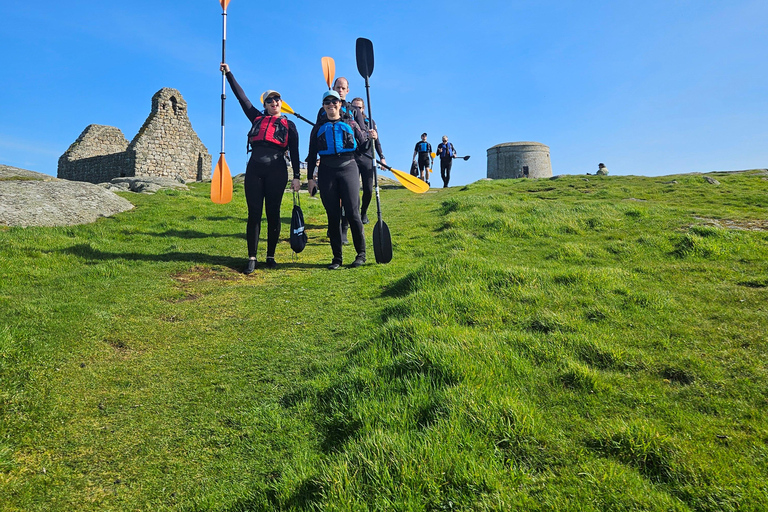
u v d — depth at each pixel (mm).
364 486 2062
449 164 19641
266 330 4277
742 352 3152
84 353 3672
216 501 2203
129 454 2586
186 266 6301
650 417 2492
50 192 8898
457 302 4137
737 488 1892
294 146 6785
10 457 2514
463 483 2018
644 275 5043
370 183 8914
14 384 3041
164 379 3400
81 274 5574
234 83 6895
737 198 10789
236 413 2936
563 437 2316
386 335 3568
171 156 34094
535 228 7590
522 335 3473
